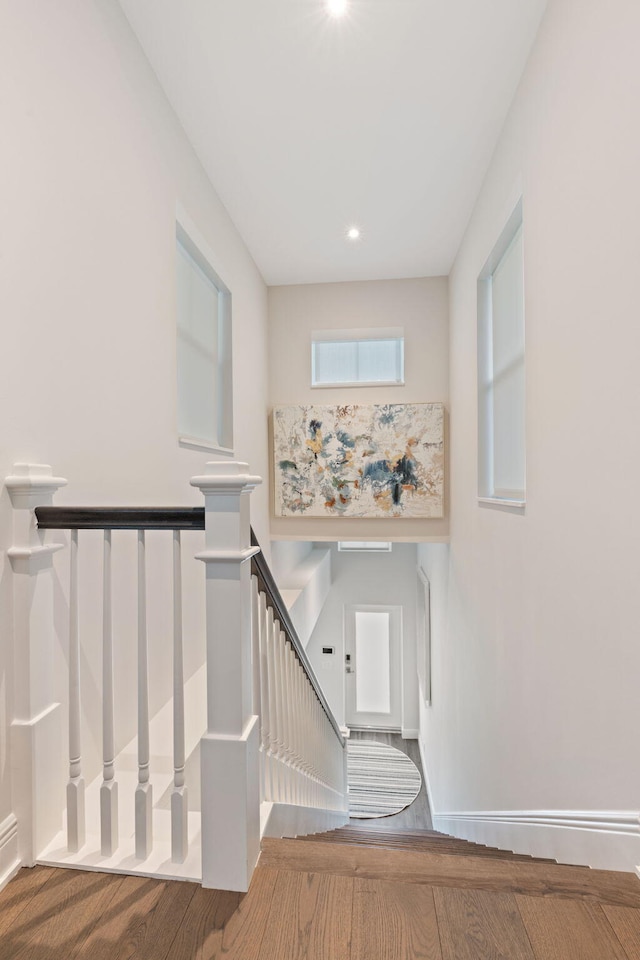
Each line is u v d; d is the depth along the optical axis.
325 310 4.47
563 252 1.69
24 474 1.26
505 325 2.78
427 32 1.96
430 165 2.82
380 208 3.26
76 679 1.25
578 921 1.02
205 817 1.12
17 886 1.12
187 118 2.42
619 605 1.31
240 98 2.29
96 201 1.68
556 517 1.75
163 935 0.99
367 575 7.08
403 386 4.38
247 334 3.81
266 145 2.63
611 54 1.33
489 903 1.07
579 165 1.55
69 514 1.24
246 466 1.19
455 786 3.90
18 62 1.29
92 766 1.59
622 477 1.29
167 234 2.28
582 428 1.54
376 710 7.14
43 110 1.39
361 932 0.99
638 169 1.21
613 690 1.34
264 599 1.53
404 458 4.24
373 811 5.50
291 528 4.45
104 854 1.22
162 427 2.21
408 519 4.30
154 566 2.06
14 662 1.23
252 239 3.67
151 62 2.10
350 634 7.16
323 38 1.99
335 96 2.30
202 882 1.12
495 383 3.03
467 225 3.46
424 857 1.25
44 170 1.40
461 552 3.71
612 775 1.35
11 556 1.22
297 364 4.50
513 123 2.30
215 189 3.02
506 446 2.78
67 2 1.51
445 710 4.48
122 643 1.80
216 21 1.91
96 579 1.65
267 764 1.56
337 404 4.43
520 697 2.19
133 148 1.95
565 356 1.67
